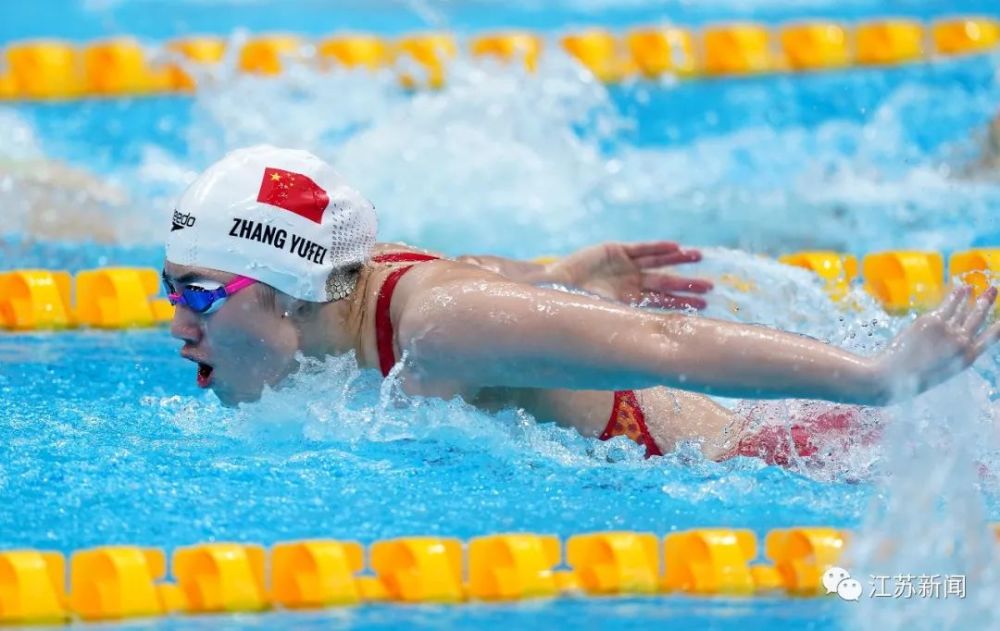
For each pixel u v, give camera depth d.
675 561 10.62
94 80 29.47
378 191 22.88
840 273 18.69
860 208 21.89
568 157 24.33
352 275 11.79
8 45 32.28
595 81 25.78
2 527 10.69
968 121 25.88
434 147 24.00
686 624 9.87
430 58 30.03
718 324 10.52
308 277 11.39
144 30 34.12
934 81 28.47
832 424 12.30
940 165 23.94
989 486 11.55
